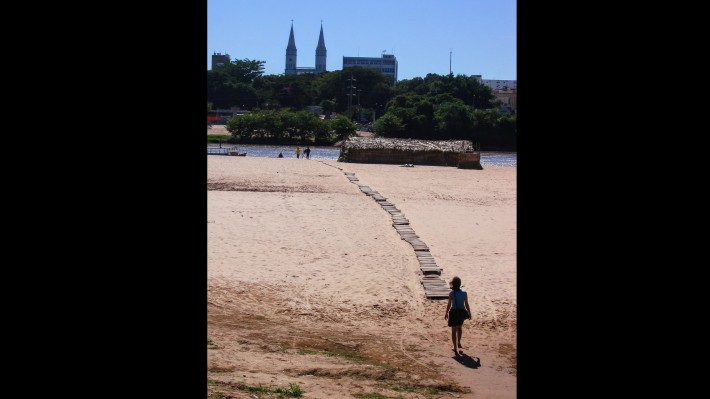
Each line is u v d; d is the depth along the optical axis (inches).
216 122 4170.8
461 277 581.3
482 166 1968.5
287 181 1269.7
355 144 1979.6
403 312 480.1
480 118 3248.0
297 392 297.1
